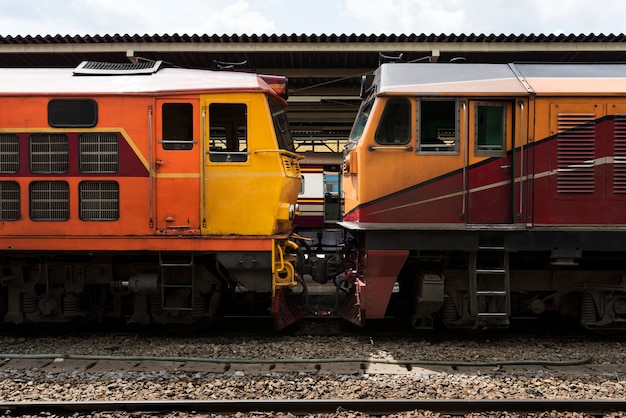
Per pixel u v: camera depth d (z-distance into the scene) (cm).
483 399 421
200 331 651
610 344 602
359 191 577
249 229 573
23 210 573
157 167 570
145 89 568
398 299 716
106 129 567
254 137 574
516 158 569
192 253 576
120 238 569
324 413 409
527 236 568
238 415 400
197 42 883
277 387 454
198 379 479
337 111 1293
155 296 614
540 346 594
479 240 575
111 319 724
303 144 1867
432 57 888
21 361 527
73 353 561
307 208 1447
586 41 866
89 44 879
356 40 880
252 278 579
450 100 575
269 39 873
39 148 573
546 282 616
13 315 610
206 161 570
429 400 411
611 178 569
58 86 573
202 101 569
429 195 576
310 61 984
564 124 568
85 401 413
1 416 402
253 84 578
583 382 476
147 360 532
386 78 584
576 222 571
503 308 589
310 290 896
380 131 577
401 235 573
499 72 589
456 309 609
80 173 570
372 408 411
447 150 576
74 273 607
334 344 592
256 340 607
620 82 572
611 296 608
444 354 559
